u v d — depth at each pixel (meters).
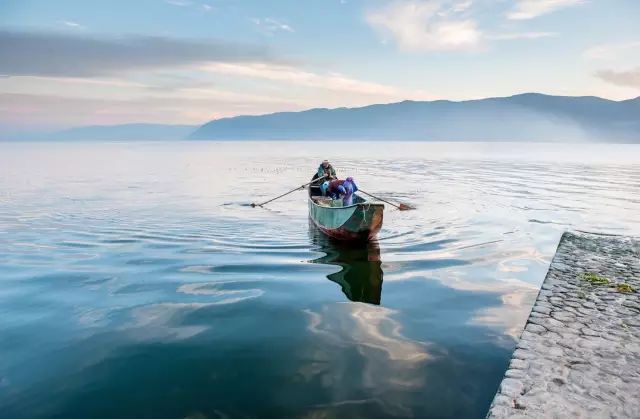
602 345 5.54
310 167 48.81
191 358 5.88
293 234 13.66
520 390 4.55
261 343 6.32
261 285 8.87
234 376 5.43
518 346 5.55
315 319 7.19
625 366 5.02
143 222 15.65
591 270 8.87
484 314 7.38
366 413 4.66
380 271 9.86
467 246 12.15
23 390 5.16
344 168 46.00
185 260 10.70
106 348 6.18
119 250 11.69
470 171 41.22
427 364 5.68
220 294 8.35
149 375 5.46
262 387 5.17
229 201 21.08
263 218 16.41
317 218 14.09
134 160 64.62
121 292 8.46
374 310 7.59
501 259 10.83
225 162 59.28
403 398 4.93
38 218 16.53
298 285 8.89
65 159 67.12
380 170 42.75
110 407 4.83
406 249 11.85
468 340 6.38
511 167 47.59
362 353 6.00
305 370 5.56
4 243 12.50
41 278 9.28
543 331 5.98
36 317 7.26
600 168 46.19
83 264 10.34
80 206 19.44
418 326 6.90
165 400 4.94
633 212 17.73
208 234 13.65
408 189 25.80
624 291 7.57
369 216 11.73
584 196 22.52
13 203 20.39
